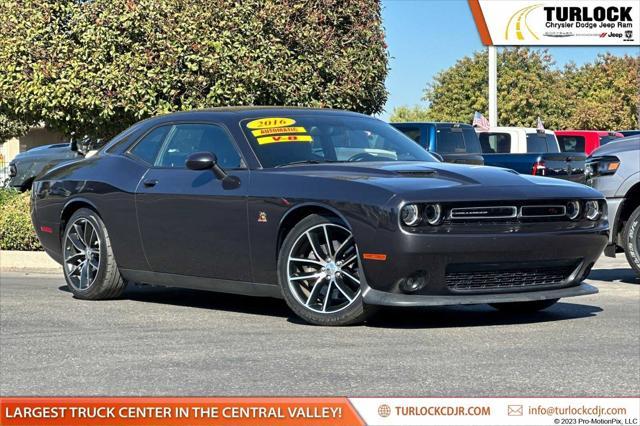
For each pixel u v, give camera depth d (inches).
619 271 433.7
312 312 274.7
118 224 325.1
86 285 337.7
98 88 511.5
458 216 258.8
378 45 561.6
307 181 275.0
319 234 274.2
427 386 201.5
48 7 521.7
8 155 1648.6
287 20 524.7
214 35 510.6
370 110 582.9
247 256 287.1
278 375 212.8
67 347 249.3
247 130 301.7
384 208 256.7
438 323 279.4
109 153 341.4
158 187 311.6
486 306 315.6
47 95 517.0
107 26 511.5
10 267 463.8
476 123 989.8
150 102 509.4
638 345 243.8
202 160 292.0
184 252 304.8
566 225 272.1
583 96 2317.9
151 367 223.8
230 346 246.2
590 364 221.3
